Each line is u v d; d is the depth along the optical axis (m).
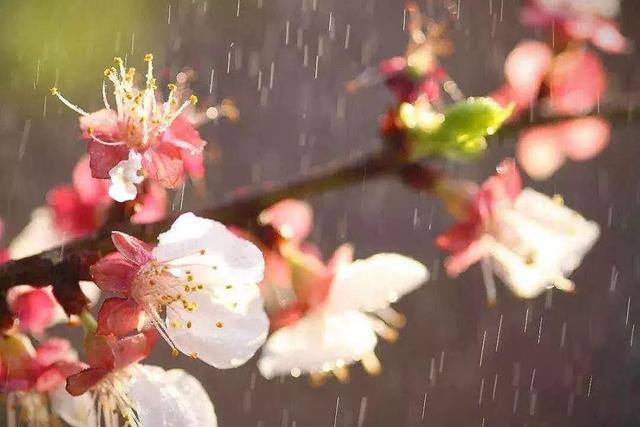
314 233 0.73
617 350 0.80
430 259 0.75
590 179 0.82
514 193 0.41
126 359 0.37
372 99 0.78
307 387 0.72
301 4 0.79
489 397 0.76
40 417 0.38
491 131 0.39
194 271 0.38
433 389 0.75
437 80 0.40
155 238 0.38
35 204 0.67
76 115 0.66
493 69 0.77
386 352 0.75
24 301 0.39
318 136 0.76
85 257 0.38
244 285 0.38
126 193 0.37
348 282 0.41
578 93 0.40
